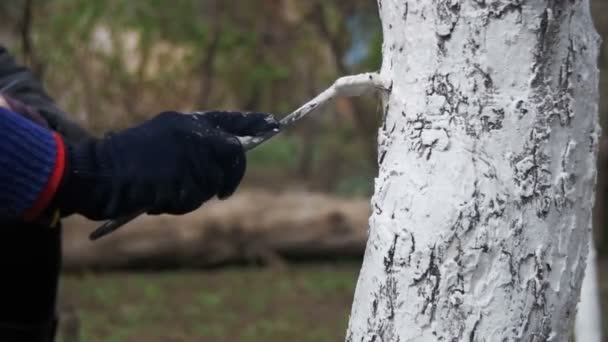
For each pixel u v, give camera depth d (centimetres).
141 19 1005
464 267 192
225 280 966
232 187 194
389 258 198
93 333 739
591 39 204
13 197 184
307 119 1413
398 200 198
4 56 282
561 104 196
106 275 972
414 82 198
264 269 1017
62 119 265
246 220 1026
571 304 202
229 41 1108
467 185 193
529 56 193
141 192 186
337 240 1051
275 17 1136
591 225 207
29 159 183
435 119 196
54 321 280
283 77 1144
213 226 1009
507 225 193
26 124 185
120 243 974
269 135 202
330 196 1120
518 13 192
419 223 194
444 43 195
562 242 198
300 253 1052
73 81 976
